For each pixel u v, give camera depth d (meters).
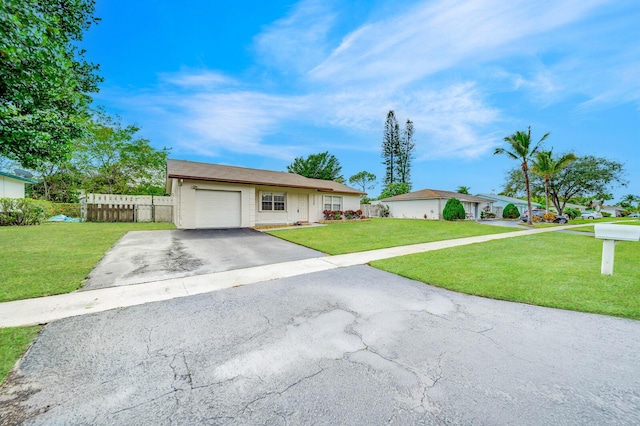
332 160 40.06
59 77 4.88
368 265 6.59
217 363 2.49
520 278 5.45
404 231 13.48
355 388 2.15
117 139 20.89
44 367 2.39
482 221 25.12
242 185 13.79
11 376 2.25
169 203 17.00
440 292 4.66
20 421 1.78
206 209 12.92
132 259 6.53
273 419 1.83
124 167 22.16
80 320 3.37
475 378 2.29
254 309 3.80
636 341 2.97
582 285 4.95
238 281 5.13
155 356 2.59
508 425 1.79
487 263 6.79
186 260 6.66
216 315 3.59
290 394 2.08
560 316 3.66
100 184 22.33
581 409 1.94
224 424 1.78
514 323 3.44
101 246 7.79
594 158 29.06
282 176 17.89
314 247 8.88
